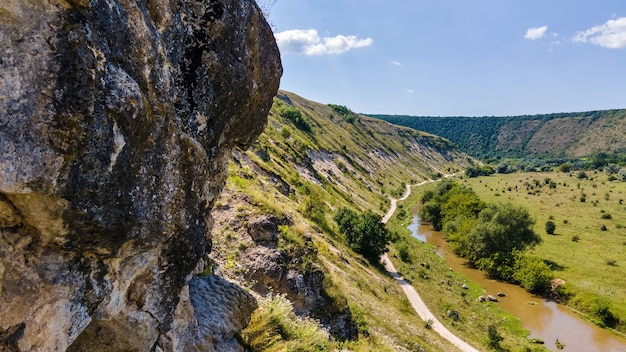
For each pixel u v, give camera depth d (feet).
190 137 15.28
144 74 12.53
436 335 99.96
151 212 12.97
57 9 9.74
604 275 173.68
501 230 182.80
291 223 61.93
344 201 240.12
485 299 148.87
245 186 67.67
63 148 9.94
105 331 15.19
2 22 9.21
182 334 19.27
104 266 12.75
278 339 28.45
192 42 16.12
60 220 10.64
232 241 51.67
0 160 9.14
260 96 20.66
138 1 13.24
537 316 139.74
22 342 10.85
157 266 14.92
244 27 18.30
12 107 9.29
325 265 86.58
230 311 24.81
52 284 11.35
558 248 217.36
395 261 167.43
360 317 65.98
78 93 10.06
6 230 10.54
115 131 10.98
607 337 127.44
